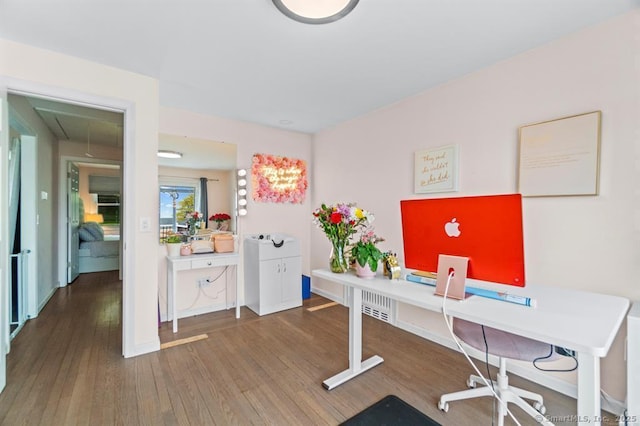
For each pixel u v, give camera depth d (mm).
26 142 3145
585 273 1800
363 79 2498
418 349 2521
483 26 1777
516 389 1710
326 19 1687
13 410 1710
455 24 1758
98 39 1913
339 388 1965
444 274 1468
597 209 1755
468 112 2406
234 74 2398
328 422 1648
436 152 2633
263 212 3850
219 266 3457
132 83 2350
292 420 1664
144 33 1850
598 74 1749
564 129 1864
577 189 1813
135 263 2373
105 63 2215
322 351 2482
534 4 1584
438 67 2293
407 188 2926
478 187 2348
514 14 1666
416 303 1435
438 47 2010
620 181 1676
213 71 2348
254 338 2734
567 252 1870
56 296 4016
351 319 2102
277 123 3734
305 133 4203
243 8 1617
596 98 1757
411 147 2879
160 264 3150
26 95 2043
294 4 1566
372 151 3307
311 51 2061
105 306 3600
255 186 3764
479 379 1946
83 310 3451
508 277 1312
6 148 1979
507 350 1474
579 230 1821
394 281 1815
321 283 4133
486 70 2283
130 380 2031
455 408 1767
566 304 1365
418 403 1814
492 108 2250
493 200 1290
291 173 4074
